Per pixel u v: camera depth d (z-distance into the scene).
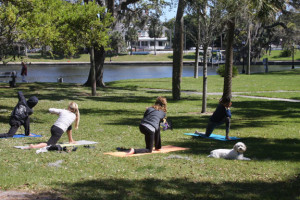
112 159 8.74
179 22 26.36
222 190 6.41
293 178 7.20
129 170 7.75
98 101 25.58
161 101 10.02
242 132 13.72
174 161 8.62
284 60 108.94
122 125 15.46
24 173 7.25
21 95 11.91
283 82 41.69
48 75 62.88
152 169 7.81
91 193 6.11
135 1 36.53
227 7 18.45
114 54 125.56
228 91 25.53
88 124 15.66
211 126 12.36
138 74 69.50
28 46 15.52
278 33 77.06
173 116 18.88
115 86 40.06
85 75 63.81
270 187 6.58
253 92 32.91
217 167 8.05
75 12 18.42
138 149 9.58
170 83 42.97
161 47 150.12
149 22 41.59
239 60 90.81
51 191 6.18
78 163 8.23
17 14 14.80
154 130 9.68
